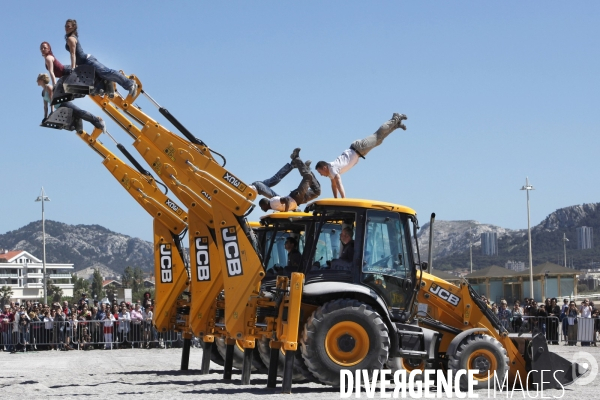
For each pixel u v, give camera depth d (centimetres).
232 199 1314
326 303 1255
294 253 1480
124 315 2880
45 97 1436
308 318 1270
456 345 1321
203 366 1666
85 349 2812
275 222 1499
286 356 1230
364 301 1297
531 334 1447
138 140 1424
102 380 1566
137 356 2408
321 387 1374
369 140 1490
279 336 1257
